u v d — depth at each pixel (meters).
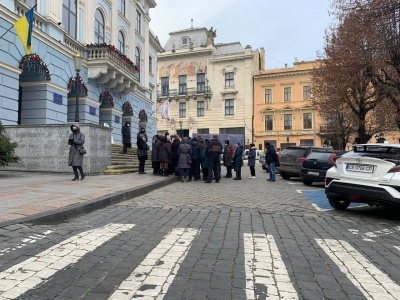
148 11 33.50
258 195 10.15
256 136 49.75
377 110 21.44
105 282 3.30
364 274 3.75
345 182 7.20
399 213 7.15
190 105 52.94
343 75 17.67
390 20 13.20
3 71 14.11
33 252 4.02
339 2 17.11
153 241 4.78
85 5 21.09
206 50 51.59
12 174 12.61
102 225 5.64
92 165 13.29
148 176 13.53
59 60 18.02
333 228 6.07
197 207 7.72
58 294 3.01
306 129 47.28
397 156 6.85
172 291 3.13
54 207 6.11
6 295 2.93
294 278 3.56
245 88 50.16
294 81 48.00
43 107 16.88
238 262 4.00
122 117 28.14
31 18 13.82
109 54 21.17
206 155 14.23
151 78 35.88
